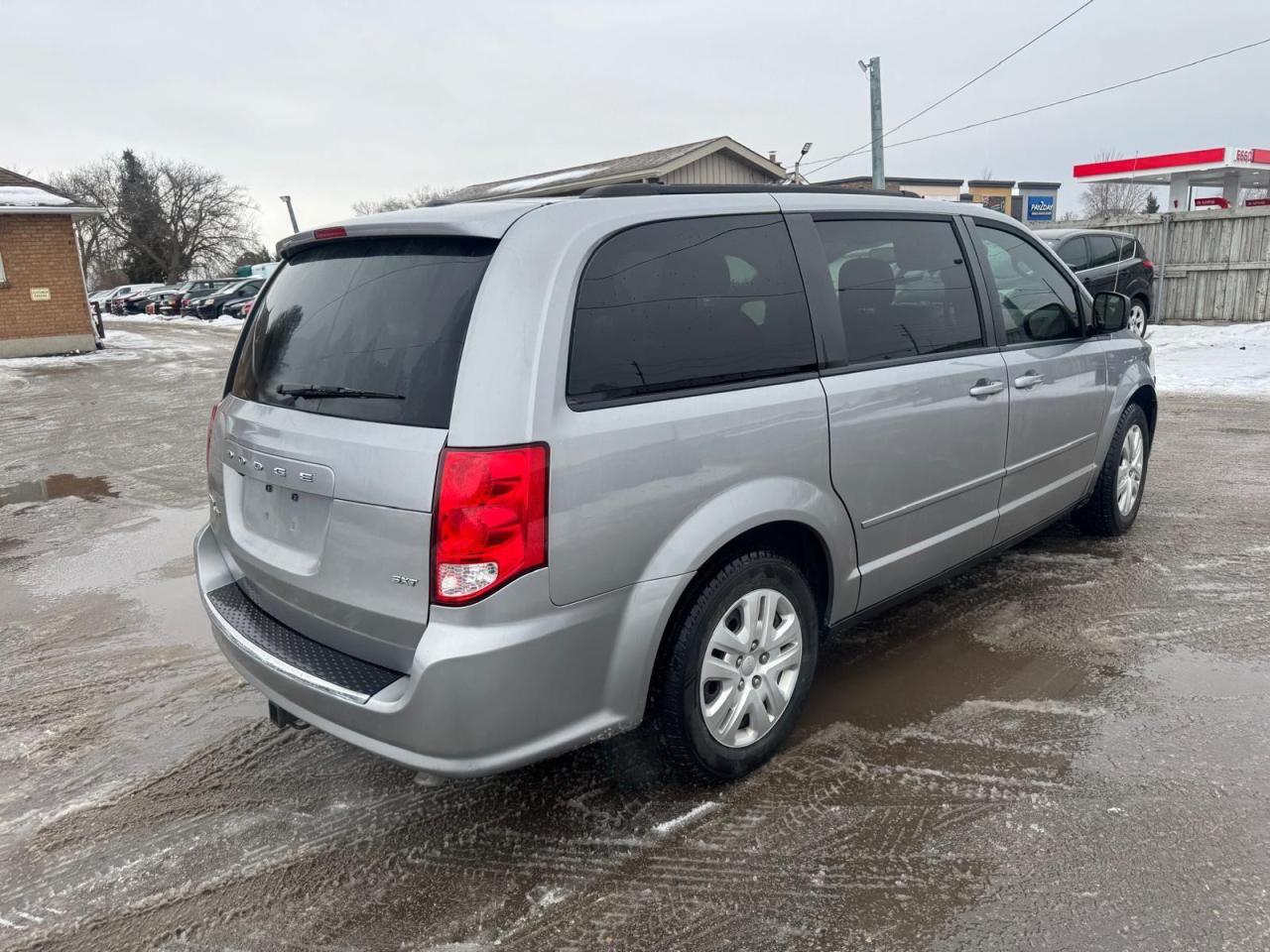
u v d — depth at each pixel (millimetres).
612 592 2408
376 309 2521
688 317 2621
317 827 2793
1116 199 49656
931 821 2643
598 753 3096
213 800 2969
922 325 3391
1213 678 3400
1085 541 4984
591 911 2357
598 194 2568
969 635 3883
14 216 20266
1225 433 7719
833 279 3072
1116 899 2291
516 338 2246
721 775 2824
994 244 3883
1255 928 2178
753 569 2752
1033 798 2725
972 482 3607
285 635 2678
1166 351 13508
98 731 3459
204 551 3258
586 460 2303
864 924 2258
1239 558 4633
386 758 2350
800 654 2998
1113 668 3520
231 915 2420
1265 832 2523
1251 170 19125
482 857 2604
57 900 2508
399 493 2236
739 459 2641
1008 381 3715
